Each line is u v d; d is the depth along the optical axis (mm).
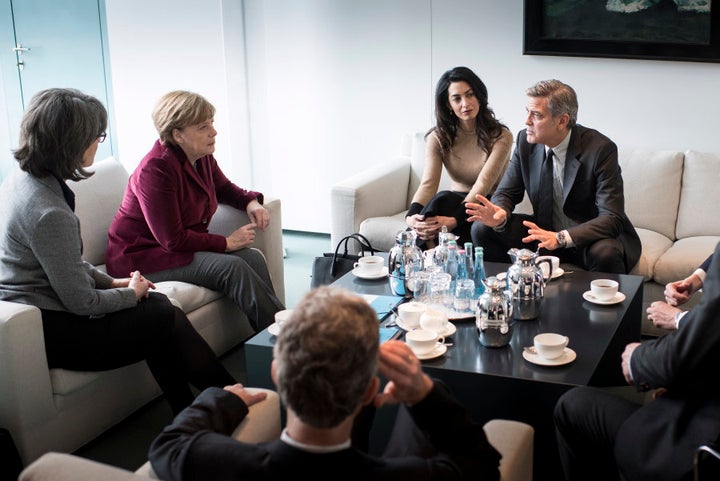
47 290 2637
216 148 5453
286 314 2576
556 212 3592
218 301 3396
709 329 1771
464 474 1388
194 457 1398
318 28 4969
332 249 4137
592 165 3402
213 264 3318
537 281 2598
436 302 2732
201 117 3270
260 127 5062
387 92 4895
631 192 3945
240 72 4941
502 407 2236
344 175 5168
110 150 5922
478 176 3922
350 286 2969
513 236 3580
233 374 3316
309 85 5098
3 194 2666
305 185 5312
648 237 3754
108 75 5727
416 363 1407
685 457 1767
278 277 3852
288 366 1233
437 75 4734
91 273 2895
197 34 5281
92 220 3486
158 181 3258
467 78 3787
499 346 2389
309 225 5387
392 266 2834
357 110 5008
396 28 4762
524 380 2193
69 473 1296
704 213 3799
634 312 2895
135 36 5508
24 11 5828
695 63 4102
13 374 2496
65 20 5730
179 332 2803
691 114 4180
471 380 2246
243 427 1743
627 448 1867
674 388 1853
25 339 2506
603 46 4219
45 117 2557
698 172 3824
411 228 3773
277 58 5141
